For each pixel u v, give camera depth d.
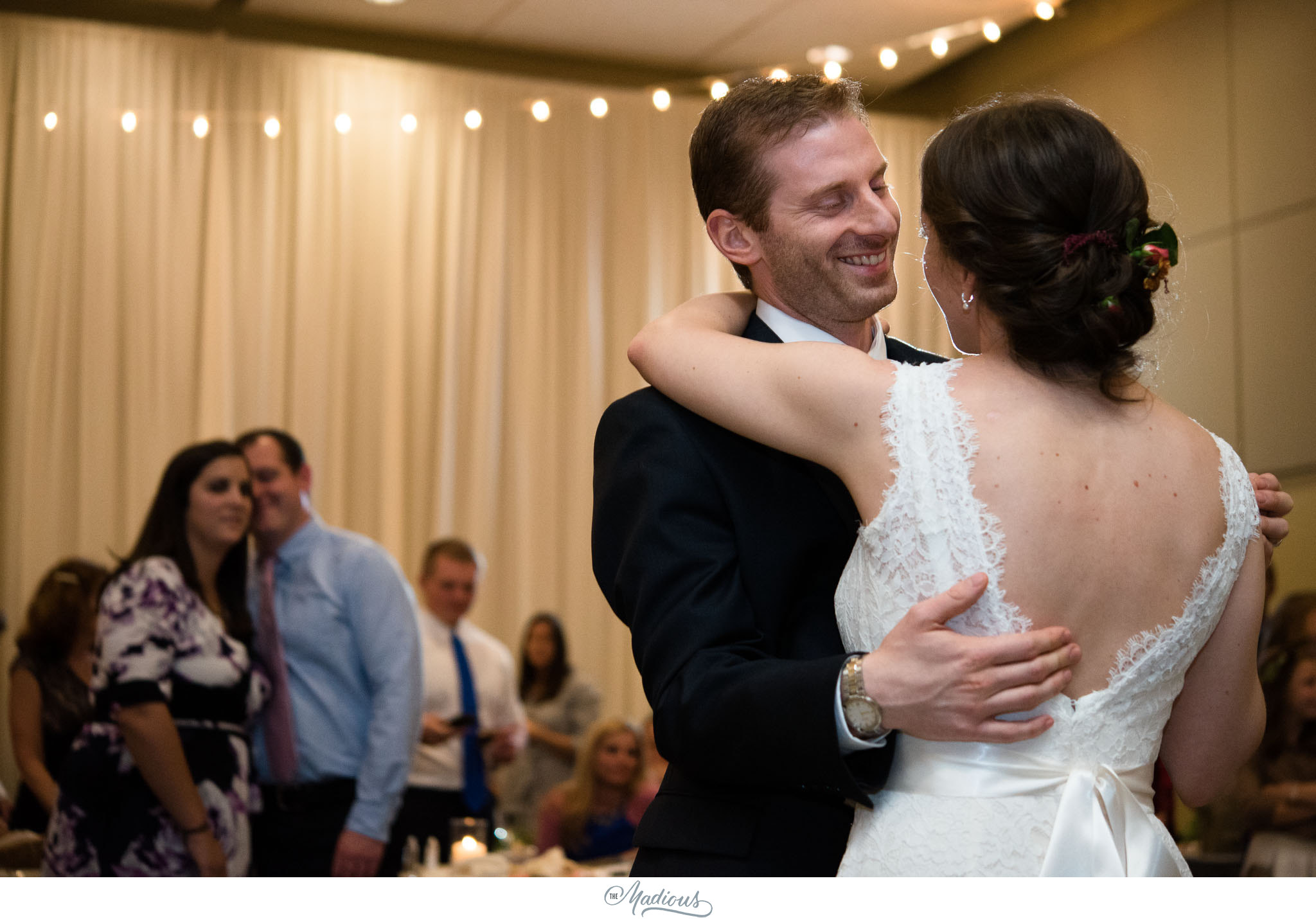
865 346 1.58
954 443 1.16
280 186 6.82
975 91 7.69
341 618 3.25
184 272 6.61
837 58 7.47
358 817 3.13
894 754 1.22
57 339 6.41
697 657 1.25
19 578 6.25
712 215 1.53
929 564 1.16
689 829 1.33
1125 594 1.15
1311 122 5.93
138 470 6.47
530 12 6.88
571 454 7.23
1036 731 1.10
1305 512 5.89
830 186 1.43
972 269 1.21
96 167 6.52
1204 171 6.44
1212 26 6.40
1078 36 7.12
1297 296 5.96
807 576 1.37
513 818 5.41
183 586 2.80
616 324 7.32
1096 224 1.17
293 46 6.92
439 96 7.11
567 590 7.20
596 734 4.34
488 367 7.10
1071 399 1.18
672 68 7.63
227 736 2.83
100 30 6.57
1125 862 1.12
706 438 1.37
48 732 3.95
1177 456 1.20
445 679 4.89
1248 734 1.29
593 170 7.36
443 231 7.10
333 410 6.80
